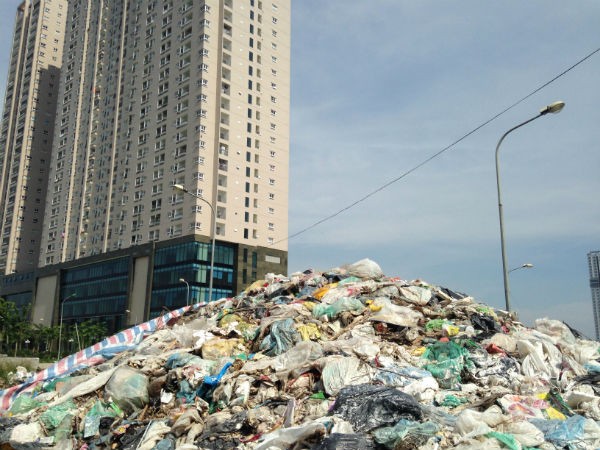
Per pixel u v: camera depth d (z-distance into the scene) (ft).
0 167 392.06
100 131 296.10
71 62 337.31
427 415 27.07
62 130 330.75
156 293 232.12
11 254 356.79
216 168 231.09
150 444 31.32
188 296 213.66
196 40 243.60
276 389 35.24
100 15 316.40
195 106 235.81
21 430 36.60
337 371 33.83
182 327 53.26
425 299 52.95
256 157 247.29
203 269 220.02
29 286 322.34
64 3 404.98
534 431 24.22
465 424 24.88
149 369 42.42
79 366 53.47
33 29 396.57
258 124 249.75
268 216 246.06
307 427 25.26
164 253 232.73
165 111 251.80
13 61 412.36
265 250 241.35
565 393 33.50
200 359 42.32
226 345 45.27
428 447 23.71
